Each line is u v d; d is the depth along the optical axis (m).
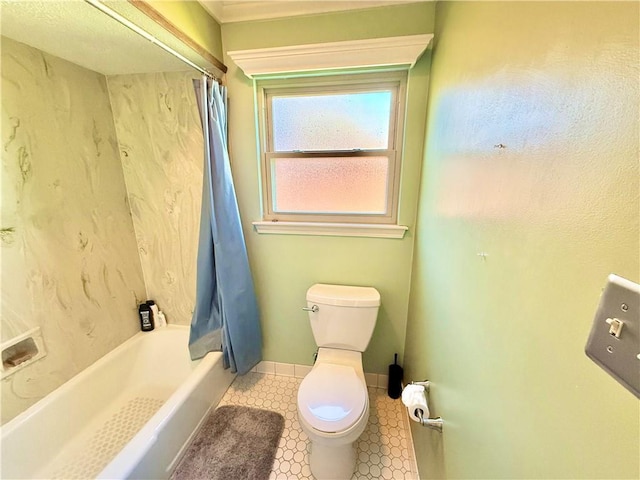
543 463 0.43
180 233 1.85
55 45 1.23
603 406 0.33
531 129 0.48
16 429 1.22
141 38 1.17
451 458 0.85
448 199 0.99
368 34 1.37
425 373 1.23
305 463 1.38
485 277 0.67
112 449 1.42
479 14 0.75
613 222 0.31
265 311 1.91
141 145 1.72
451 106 0.99
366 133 1.58
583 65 0.37
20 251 1.25
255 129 1.59
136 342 1.84
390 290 1.73
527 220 0.49
